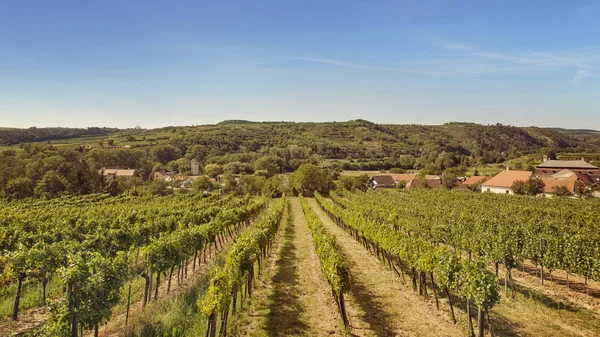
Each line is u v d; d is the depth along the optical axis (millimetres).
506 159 144875
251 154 137000
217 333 12008
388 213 34531
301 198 71000
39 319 13742
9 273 13758
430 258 14719
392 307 14797
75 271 10672
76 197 65875
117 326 12758
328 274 14531
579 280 18922
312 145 158125
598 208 40344
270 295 16344
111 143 150250
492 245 18203
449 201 49188
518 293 16391
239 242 18938
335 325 12984
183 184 96625
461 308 14656
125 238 23219
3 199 60031
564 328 12547
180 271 21156
